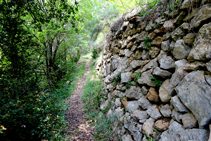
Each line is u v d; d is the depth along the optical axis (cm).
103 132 394
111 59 639
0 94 251
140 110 321
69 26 776
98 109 539
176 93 244
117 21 645
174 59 277
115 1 675
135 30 456
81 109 575
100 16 1159
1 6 258
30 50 388
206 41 202
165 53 303
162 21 334
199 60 210
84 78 1095
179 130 206
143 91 340
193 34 237
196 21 229
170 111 245
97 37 1501
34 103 318
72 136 377
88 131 406
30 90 321
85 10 769
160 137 237
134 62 426
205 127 175
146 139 264
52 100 416
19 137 269
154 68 323
